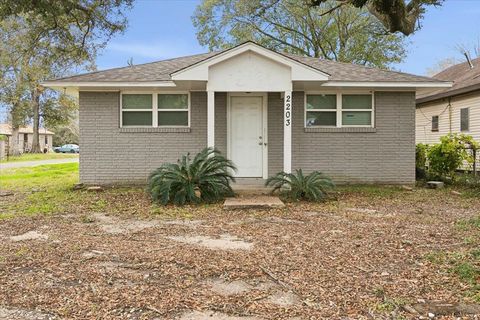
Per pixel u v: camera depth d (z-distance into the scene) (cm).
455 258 445
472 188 1100
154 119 1116
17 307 329
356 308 327
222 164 897
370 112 1145
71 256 468
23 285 376
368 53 2770
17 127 3728
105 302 338
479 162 1384
